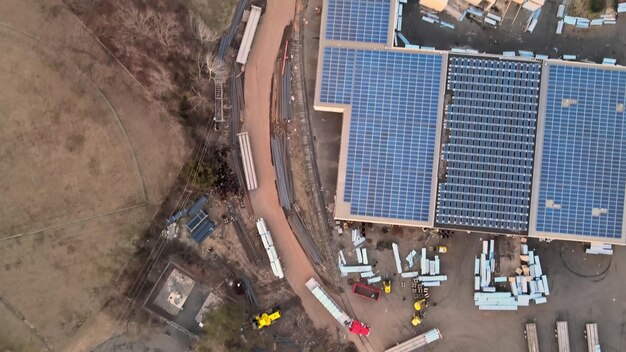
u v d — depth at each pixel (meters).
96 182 85.12
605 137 81.56
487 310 85.19
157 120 85.75
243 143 85.81
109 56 85.44
